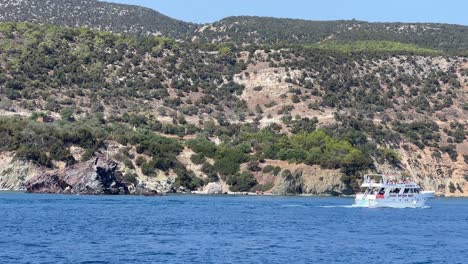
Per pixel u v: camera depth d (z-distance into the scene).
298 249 102.62
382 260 95.81
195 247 102.12
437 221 147.00
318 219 144.12
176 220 135.75
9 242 103.19
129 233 115.19
